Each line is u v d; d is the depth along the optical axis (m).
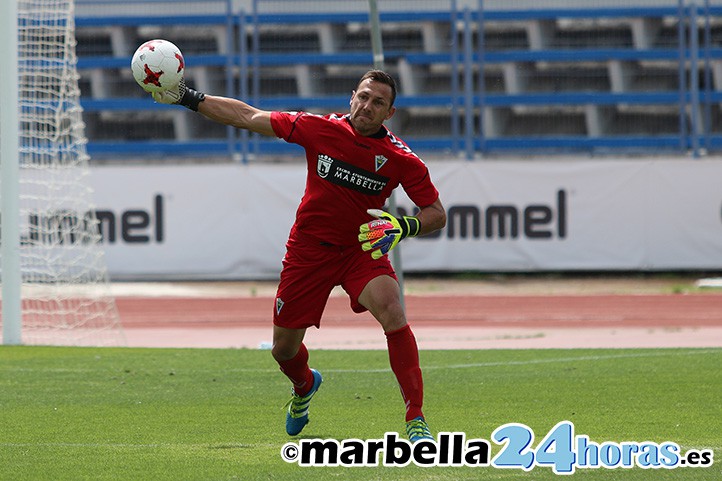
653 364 33.62
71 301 64.88
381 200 20.47
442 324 57.84
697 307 64.62
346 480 17.48
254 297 72.62
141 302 69.69
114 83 88.19
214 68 86.38
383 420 23.44
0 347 41.22
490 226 74.38
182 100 20.19
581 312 63.16
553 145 84.06
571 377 30.69
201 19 87.56
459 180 74.69
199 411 24.92
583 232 74.38
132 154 83.00
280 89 87.50
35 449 20.11
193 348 41.12
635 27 86.62
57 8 47.81
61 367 34.16
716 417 23.58
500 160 74.81
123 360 36.41
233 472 18.05
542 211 74.44
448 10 88.00
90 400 26.77
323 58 87.12
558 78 86.69
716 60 85.19
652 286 75.31
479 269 74.62
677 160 74.06
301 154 84.56
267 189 74.31
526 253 74.44
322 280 20.45
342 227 20.20
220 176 74.38
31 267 56.38
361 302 20.12
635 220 74.31
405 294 72.81
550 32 87.75
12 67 40.91
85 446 20.44
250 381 30.55
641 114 85.00
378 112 19.53
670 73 85.31
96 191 74.00
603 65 86.06
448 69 87.56
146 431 22.17
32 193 56.28
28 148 47.22
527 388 28.47
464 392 27.80
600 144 83.94
